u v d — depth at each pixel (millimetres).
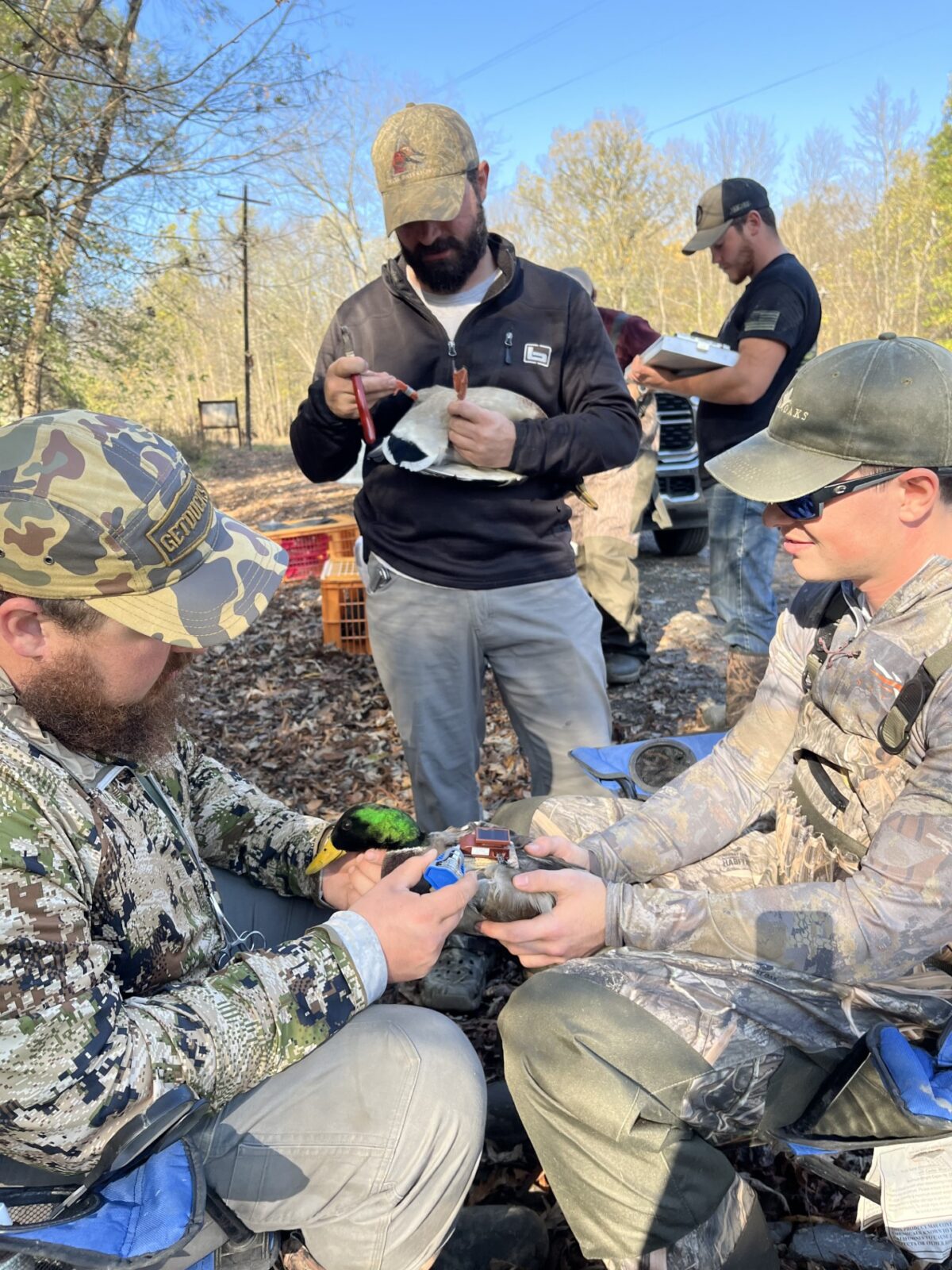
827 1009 1769
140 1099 1366
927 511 1732
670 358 4328
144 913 1547
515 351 3016
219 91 6418
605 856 2143
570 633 3148
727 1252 1688
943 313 32906
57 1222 1349
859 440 1698
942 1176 1565
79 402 12258
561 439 2889
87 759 1525
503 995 2939
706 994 1763
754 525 4434
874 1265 1953
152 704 1577
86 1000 1352
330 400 2963
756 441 1904
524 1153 2330
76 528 1352
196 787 2168
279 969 1603
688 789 2277
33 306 9141
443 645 3125
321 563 8781
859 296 38781
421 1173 1664
